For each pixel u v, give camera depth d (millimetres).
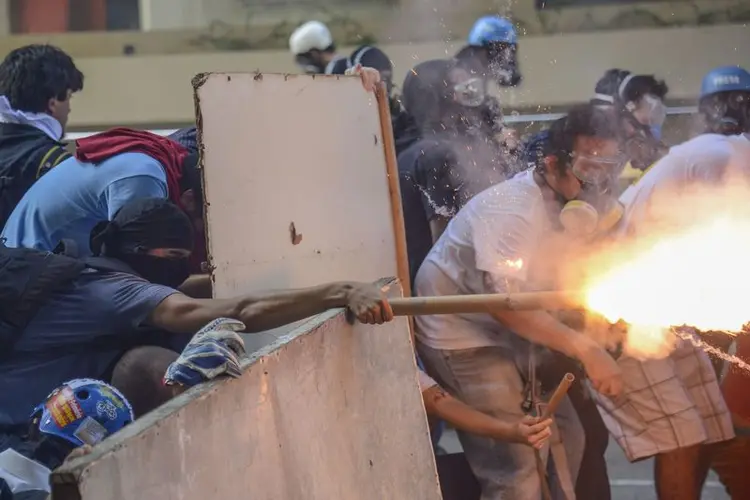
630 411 4645
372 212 4434
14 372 3613
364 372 3652
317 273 4105
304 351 3172
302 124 4098
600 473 4805
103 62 9398
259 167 3883
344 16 9117
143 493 2275
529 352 4562
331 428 3299
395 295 4027
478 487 4652
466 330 4508
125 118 9406
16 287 3568
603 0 8742
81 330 3609
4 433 3561
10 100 4812
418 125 5301
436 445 5191
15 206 4684
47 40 9469
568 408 4637
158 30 9398
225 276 3703
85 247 4254
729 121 5297
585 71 8688
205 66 9352
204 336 2859
